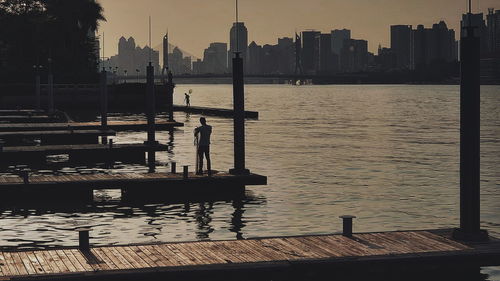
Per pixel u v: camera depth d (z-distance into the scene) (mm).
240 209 29062
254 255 18969
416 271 18719
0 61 140500
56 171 41562
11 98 124125
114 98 126812
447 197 32406
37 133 54344
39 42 138750
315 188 34969
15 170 41906
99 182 31141
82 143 56750
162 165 44719
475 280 18781
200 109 114750
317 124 89250
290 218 27328
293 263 18188
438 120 99875
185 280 17594
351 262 18391
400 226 26031
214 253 19203
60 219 27203
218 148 55969
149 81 47375
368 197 32344
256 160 47656
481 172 42094
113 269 17562
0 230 25281
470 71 19984
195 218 27281
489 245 19797
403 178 38844
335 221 26812
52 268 17719
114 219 27156
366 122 94125
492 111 129875
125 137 66188
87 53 148875
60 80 138875
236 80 32469
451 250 19250
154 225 26016
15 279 16672
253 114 103312
